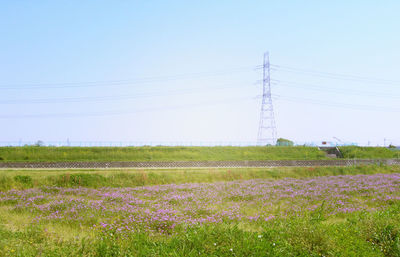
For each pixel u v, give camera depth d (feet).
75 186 96.53
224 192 81.82
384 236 36.22
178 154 198.90
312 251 31.42
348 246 33.12
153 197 75.66
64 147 197.98
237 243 30.76
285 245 31.76
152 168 140.36
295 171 135.95
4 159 171.83
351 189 85.71
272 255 29.30
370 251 32.63
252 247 30.17
